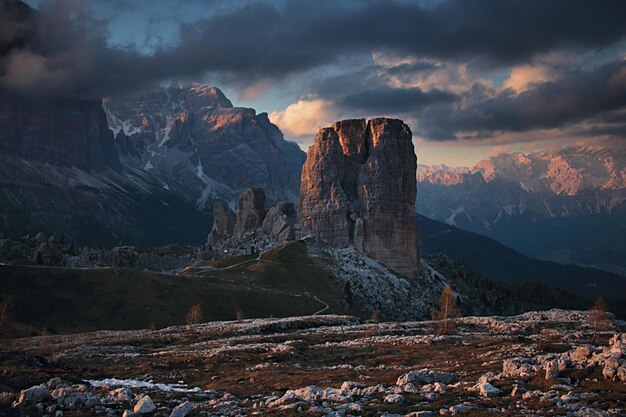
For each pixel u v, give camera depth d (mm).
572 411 41375
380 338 101500
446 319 117625
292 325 131875
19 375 58531
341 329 120875
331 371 69188
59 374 61656
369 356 83188
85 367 75500
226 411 45875
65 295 188125
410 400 47188
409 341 95375
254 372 70750
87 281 197750
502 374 54688
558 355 58719
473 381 54062
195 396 52719
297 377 65188
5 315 122000
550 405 42875
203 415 44500
